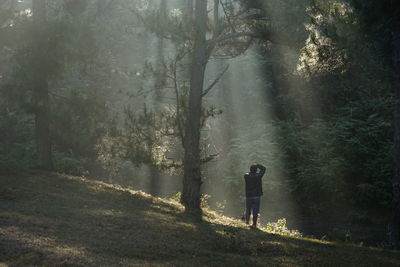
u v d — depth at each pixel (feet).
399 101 38.99
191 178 46.37
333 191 71.15
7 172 46.26
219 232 34.30
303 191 74.74
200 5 46.70
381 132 80.64
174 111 47.44
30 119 79.41
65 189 42.06
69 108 49.88
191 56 46.96
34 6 48.83
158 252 25.88
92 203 37.88
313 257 29.17
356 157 78.28
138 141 46.42
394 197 39.34
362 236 56.44
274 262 26.81
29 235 25.14
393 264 28.84
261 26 47.01
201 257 26.11
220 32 49.24
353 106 86.99
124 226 31.24
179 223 35.50
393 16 37.99
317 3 42.52
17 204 33.58
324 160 78.28
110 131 47.29
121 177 73.31
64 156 69.21
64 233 27.07
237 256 27.43
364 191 70.59
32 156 65.31
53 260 21.24
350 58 45.60
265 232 39.55
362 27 39.14
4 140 70.74
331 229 59.67
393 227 39.27
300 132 85.35
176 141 56.34
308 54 46.70
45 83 49.39
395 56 38.96
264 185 74.23
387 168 73.61
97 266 21.18
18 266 19.74
